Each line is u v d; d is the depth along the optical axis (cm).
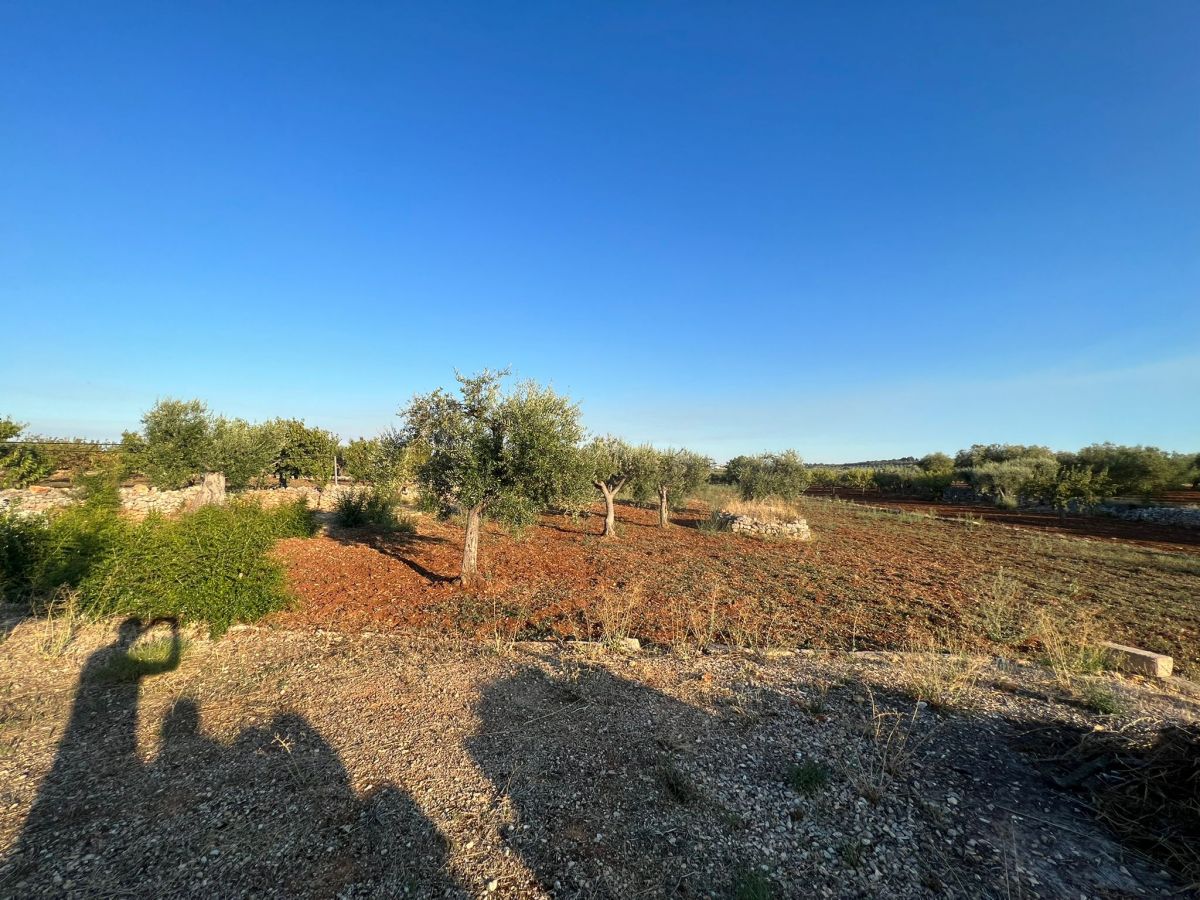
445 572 1298
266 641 770
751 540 1970
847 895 303
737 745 462
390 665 666
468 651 722
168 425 1952
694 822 363
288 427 3083
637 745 462
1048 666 669
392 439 1150
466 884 311
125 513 1570
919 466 6153
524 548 1688
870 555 1705
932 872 320
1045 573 1427
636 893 303
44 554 913
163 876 317
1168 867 321
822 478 6631
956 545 1969
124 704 560
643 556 1570
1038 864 325
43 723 517
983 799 386
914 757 440
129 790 407
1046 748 452
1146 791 370
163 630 795
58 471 2634
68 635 737
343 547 1612
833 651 743
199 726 511
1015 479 3703
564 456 1077
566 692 577
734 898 299
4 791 405
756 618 943
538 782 409
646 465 2039
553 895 303
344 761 443
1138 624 951
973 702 540
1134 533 2438
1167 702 547
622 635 773
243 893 304
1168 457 3888
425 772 425
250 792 402
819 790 396
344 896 302
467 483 1040
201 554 803
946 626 903
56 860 331
